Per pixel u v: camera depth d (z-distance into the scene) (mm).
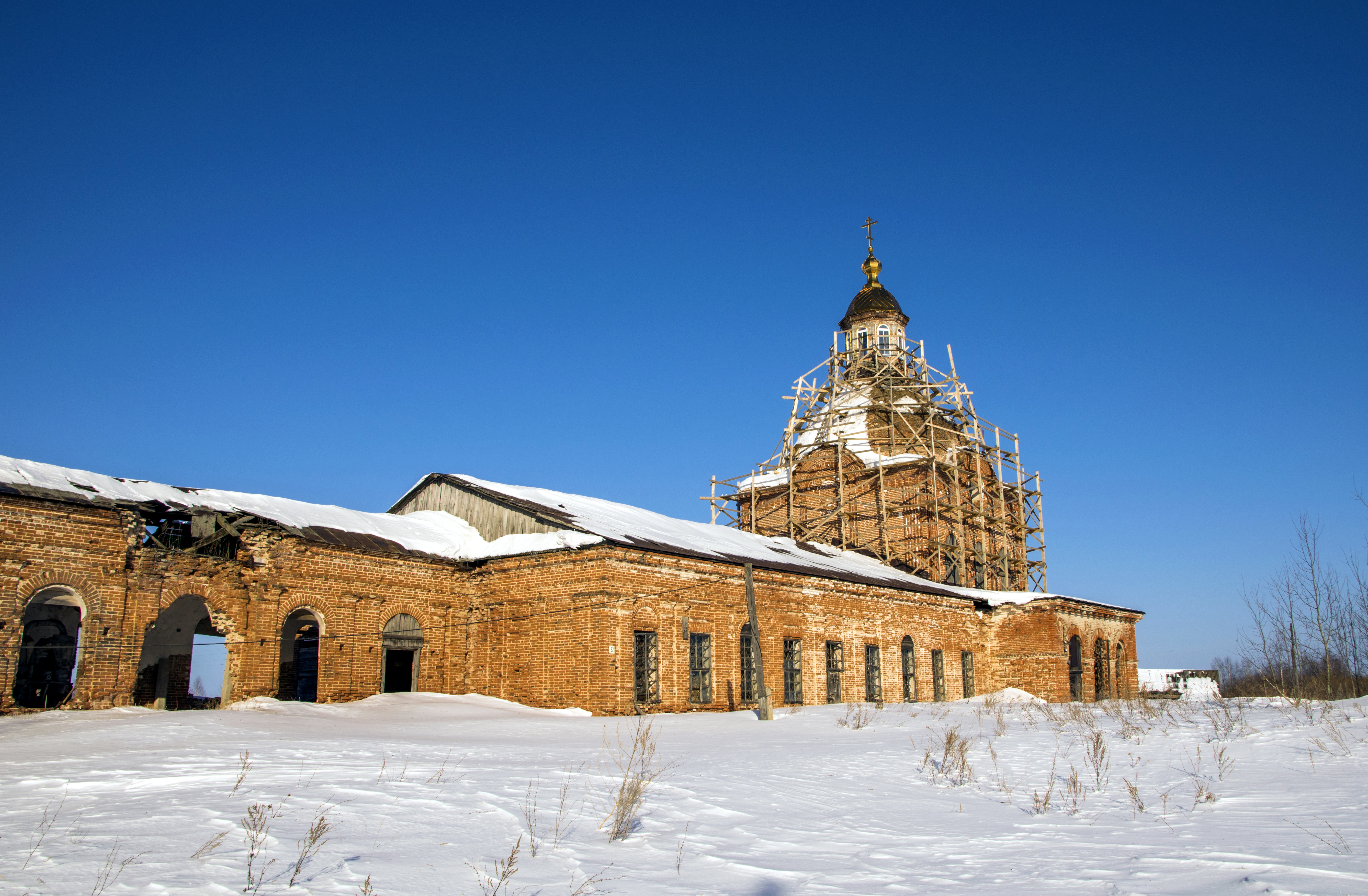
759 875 7938
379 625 28422
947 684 40500
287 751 14867
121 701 22625
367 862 7883
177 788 11367
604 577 27656
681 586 30078
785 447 52969
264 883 7145
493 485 33812
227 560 25359
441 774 12289
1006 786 13039
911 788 12945
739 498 54188
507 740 18812
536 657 28844
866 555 48375
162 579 23906
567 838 9125
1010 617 42875
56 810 10016
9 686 20828
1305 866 7914
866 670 36812
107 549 22891
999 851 8953
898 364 53656
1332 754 13953
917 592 39656
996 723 22438
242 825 8977
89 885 6961
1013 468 52906
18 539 21359
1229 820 10227
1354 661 27312
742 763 15062
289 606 26266
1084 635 44125
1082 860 8500
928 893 7367
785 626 33625
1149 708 23062
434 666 29891
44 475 23047
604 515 34250
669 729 22438
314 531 27625
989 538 51000
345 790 10992
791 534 50125
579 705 27344
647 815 10328
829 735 20641
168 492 25766
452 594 30797
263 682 25312
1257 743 15297
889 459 48844
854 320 55438
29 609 24125
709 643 30781
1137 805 11258
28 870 7344
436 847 8508
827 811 11055
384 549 28797
